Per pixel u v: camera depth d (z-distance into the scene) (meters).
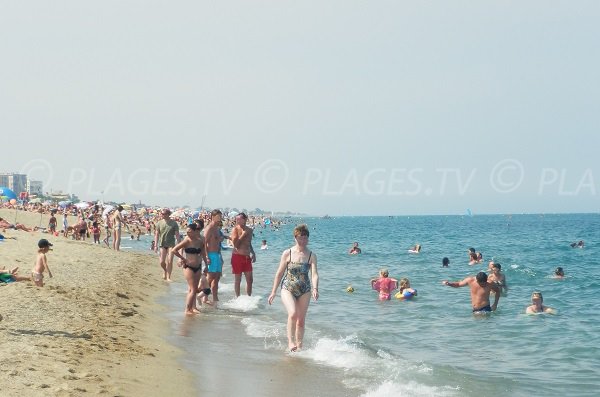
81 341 8.86
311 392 7.57
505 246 53.41
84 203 62.28
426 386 8.10
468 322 14.27
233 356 9.46
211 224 15.12
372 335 12.33
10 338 8.45
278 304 15.52
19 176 189.25
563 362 10.15
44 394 6.02
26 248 22.91
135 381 7.17
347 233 95.25
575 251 46.22
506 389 8.29
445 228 120.88
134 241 53.34
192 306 13.56
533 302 15.84
